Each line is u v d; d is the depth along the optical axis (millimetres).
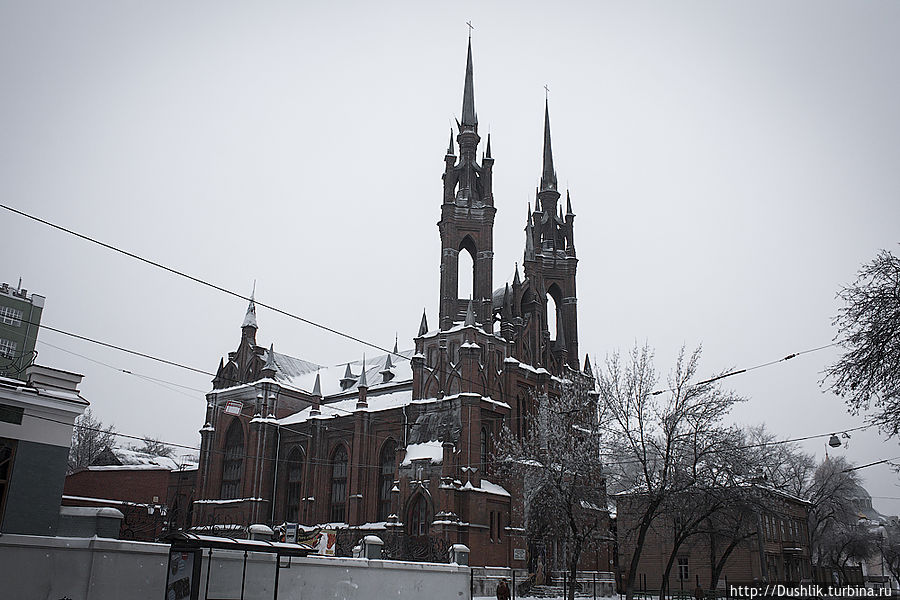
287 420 90312
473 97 89500
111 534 28109
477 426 70062
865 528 110500
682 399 47125
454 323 77812
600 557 75500
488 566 64875
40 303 95500
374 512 77062
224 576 28672
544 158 96250
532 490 67062
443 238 81562
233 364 99188
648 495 45844
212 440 92938
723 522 52938
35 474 28672
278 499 86938
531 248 87938
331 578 31953
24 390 28656
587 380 70438
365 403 81500
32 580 23734
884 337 25969
